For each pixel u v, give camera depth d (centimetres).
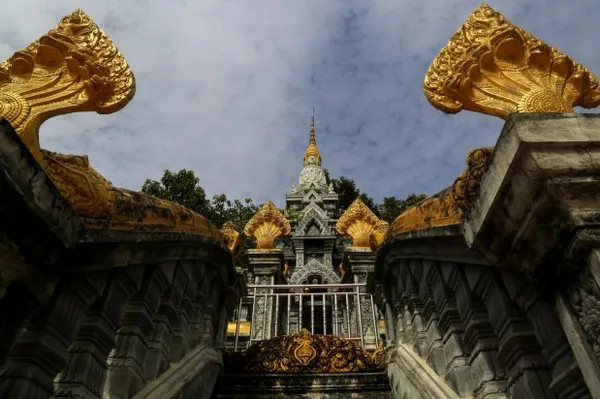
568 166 183
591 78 270
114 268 293
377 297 567
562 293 196
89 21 290
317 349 553
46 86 254
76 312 249
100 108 263
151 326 354
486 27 288
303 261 1842
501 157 202
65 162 240
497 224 215
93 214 240
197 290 477
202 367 436
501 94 263
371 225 1155
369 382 515
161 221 317
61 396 256
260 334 947
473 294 308
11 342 198
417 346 413
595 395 173
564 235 184
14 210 183
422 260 384
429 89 291
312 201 2588
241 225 1872
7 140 172
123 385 311
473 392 310
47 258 206
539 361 248
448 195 304
